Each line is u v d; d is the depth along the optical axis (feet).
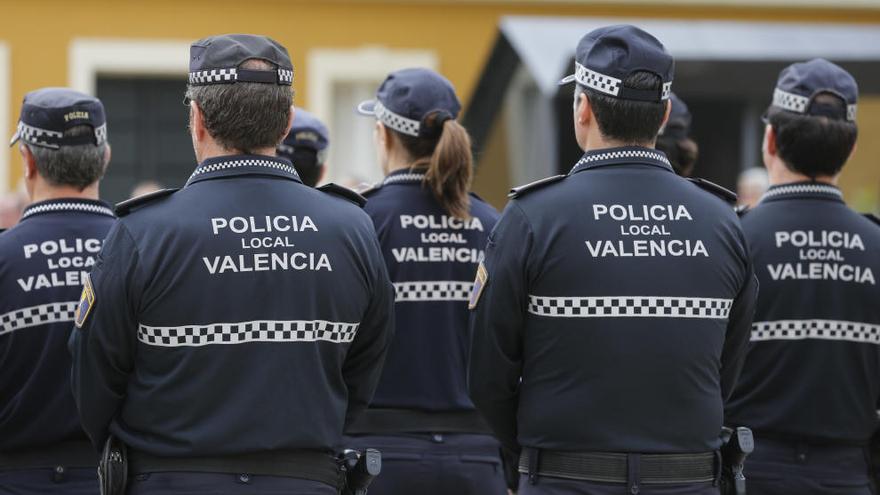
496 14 108.06
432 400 31.24
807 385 29.37
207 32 104.53
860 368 29.55
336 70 106.22
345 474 24.48
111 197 104.37
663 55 25.50
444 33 107.55
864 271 29.58
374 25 106.83
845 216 30.07
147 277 22.80
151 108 105.09
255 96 23.68
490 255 25.49
